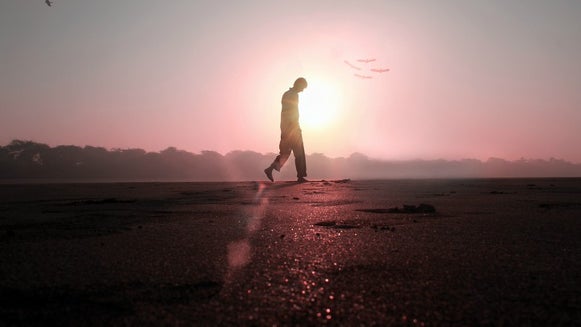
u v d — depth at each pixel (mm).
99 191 9617
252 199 7270
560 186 11172
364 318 1869
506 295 2160
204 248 3186
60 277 2436
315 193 8688
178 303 2037
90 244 3336
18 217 4957
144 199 7293
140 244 3332
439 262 2777
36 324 1806
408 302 2055
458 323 1826
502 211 5469
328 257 2900
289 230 3979
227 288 2246
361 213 5262
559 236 3674
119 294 2156
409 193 8680
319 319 1856
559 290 2238
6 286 2275
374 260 2820
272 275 2477
